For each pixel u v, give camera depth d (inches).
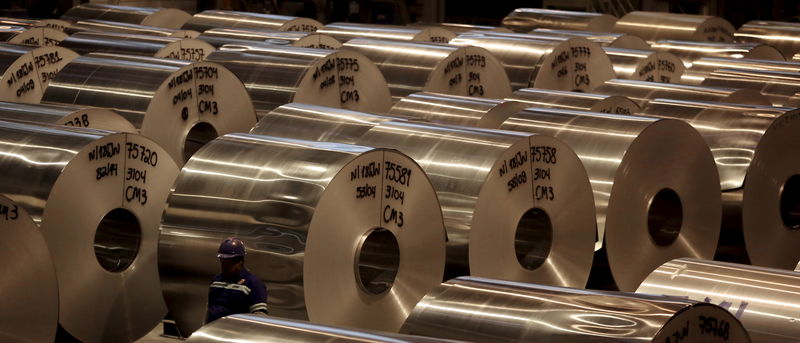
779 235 438.3
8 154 322.0
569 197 358.3
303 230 292.4
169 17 853.8
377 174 307.9
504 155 337.1
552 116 395.2
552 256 355.6
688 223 402.6
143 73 444.1
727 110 442.6
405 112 451.5
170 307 321.1
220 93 460.1
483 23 1460.4
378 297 312.5
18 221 272.4
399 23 1318.9
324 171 298.5
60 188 315.6
